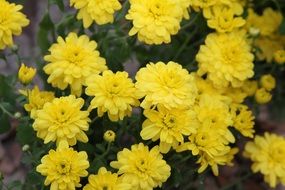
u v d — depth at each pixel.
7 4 0.65
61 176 0.58
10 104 0.68
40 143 0.66
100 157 0.62
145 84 0.59
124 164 0.60
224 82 0.67
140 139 0.64
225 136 0.64
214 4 0.68
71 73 0.62
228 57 0.67
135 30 0.63
